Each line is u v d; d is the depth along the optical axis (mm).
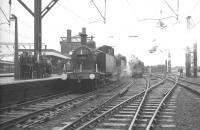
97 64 23359
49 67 22688
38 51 18781
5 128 8828
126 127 9000
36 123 9656
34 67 18891
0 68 32719
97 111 11906
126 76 43438
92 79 20844
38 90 16781
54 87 19484
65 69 22000
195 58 43438
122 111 12039
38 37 18672
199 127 9016
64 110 12297
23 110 12422
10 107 12398
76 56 22328
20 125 9367
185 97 17344
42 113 11336
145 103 14570
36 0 18641
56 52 33781
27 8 18531
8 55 36438
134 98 16344
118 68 32844
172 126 9102
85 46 22344
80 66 22109
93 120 9320
